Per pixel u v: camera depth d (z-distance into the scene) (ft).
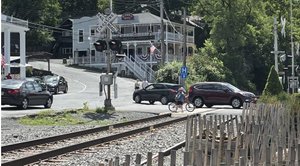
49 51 347.36
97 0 381.40
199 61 214.69
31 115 86.53
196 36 339.36
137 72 262.47
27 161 39.68
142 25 290.76
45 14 329.93
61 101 137.59
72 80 221.25
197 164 26.23
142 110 110.32
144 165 37.65
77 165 39.73
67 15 383.45
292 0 277.85
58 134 61.00
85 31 307.37
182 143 51.24
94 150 48.49
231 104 128.77
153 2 350.64
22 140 57.52
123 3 353.10
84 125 77.92
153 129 70.28
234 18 233.55
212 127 39.96
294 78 161.38
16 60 232.12
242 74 235.40
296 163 29.09
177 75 196.13
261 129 36.22
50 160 41.81
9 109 104.68
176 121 84.58
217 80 213.66
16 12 316.60
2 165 35.86
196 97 132.05
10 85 102.78
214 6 238.48
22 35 196.54
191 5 327.88
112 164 23.58
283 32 209.46
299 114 46.96
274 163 29.30
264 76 261.44
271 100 77.30
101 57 284.20
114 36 286.87
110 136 56.44
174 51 290.35
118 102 143.84
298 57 253.24
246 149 28.66
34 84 107.76
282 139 38.04
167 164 38.75
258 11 240.12
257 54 260.01
